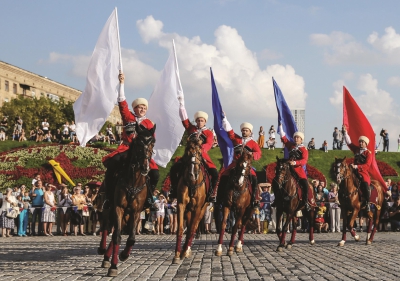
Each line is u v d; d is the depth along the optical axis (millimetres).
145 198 12555
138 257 16172
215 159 50656
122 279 11547
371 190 21031
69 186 43062
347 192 20234
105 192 13180
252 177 16688
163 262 14750
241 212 16281
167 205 30047
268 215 29438
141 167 12070
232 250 16453
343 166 20156
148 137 12289
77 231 30203
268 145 55500
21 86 114688
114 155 13000
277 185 18219
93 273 12492
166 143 17906
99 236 28000
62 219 29125
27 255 17109
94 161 45156
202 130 15492
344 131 22094
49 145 47375
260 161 51344
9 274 12336
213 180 15328
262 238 24781
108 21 15539
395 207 30781
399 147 58062
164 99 17922
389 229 33219
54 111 101750
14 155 45562
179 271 12828
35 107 100750
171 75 18016
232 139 17000
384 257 15742
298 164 18469
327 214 30375
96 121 15359
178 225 14477
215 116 19609
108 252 13594
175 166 15266
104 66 15453
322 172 50469
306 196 18438
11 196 27938
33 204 29250
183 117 15836
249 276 11969
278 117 22516
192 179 14273
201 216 15227
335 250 18188
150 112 18078
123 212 12500
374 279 11250
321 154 53750
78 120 15328
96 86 15375
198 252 17531
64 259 15742
